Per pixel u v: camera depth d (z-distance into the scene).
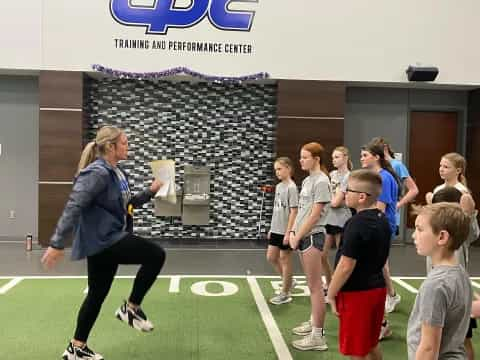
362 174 2.51
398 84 8.05
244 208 8.26
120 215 3.04
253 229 8.28
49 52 7.38
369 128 8.45
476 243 8.12
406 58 7.83
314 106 7.78
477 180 8.21
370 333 2.48
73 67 7.43
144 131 8.07
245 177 8.23
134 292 3.15
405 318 4.17
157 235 8.18
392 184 3.88
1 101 8.06
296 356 3.29
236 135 8.20
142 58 7.54
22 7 7.32
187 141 8.14
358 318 2.46
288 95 7.75
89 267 3.01
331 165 7.79
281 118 7.77
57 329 3.74
